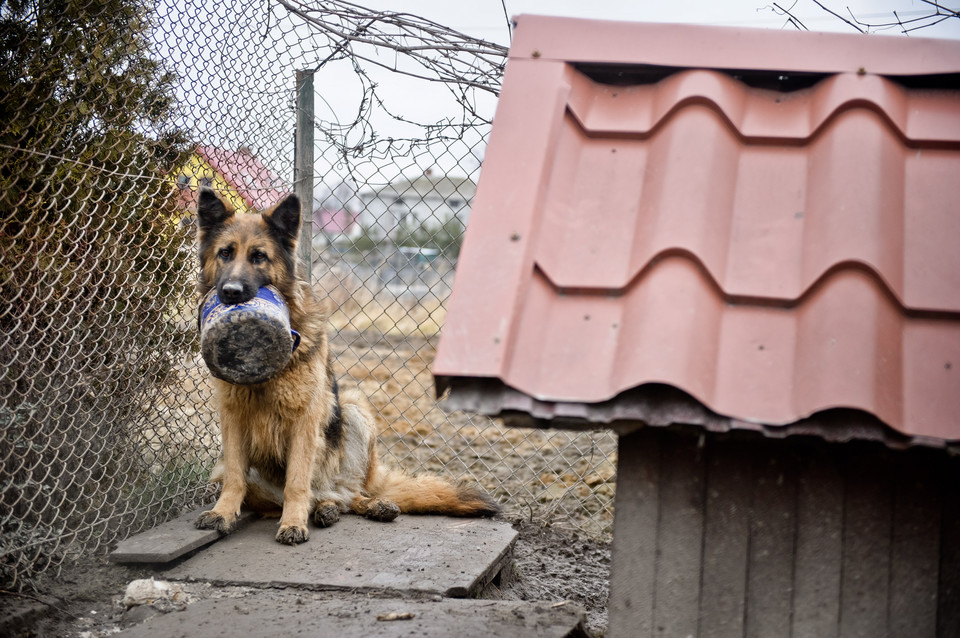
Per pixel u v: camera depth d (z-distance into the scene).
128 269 3.88
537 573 4.29
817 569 2.17
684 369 1.87
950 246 2.08
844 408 1.82
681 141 2.33
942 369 1.89
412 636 2.75
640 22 2.67
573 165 2.38
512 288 2.03
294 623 2.91
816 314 2.00
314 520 4.33
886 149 2.28
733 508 2.20
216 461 4.88
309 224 5.24
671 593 2.22
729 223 2.21
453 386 1.96
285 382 4.17
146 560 3.51
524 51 2.62
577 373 1.95
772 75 2.55
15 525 3.34
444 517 4.53
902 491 2.12
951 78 2.43
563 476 6.15
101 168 3.58
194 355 4.59
